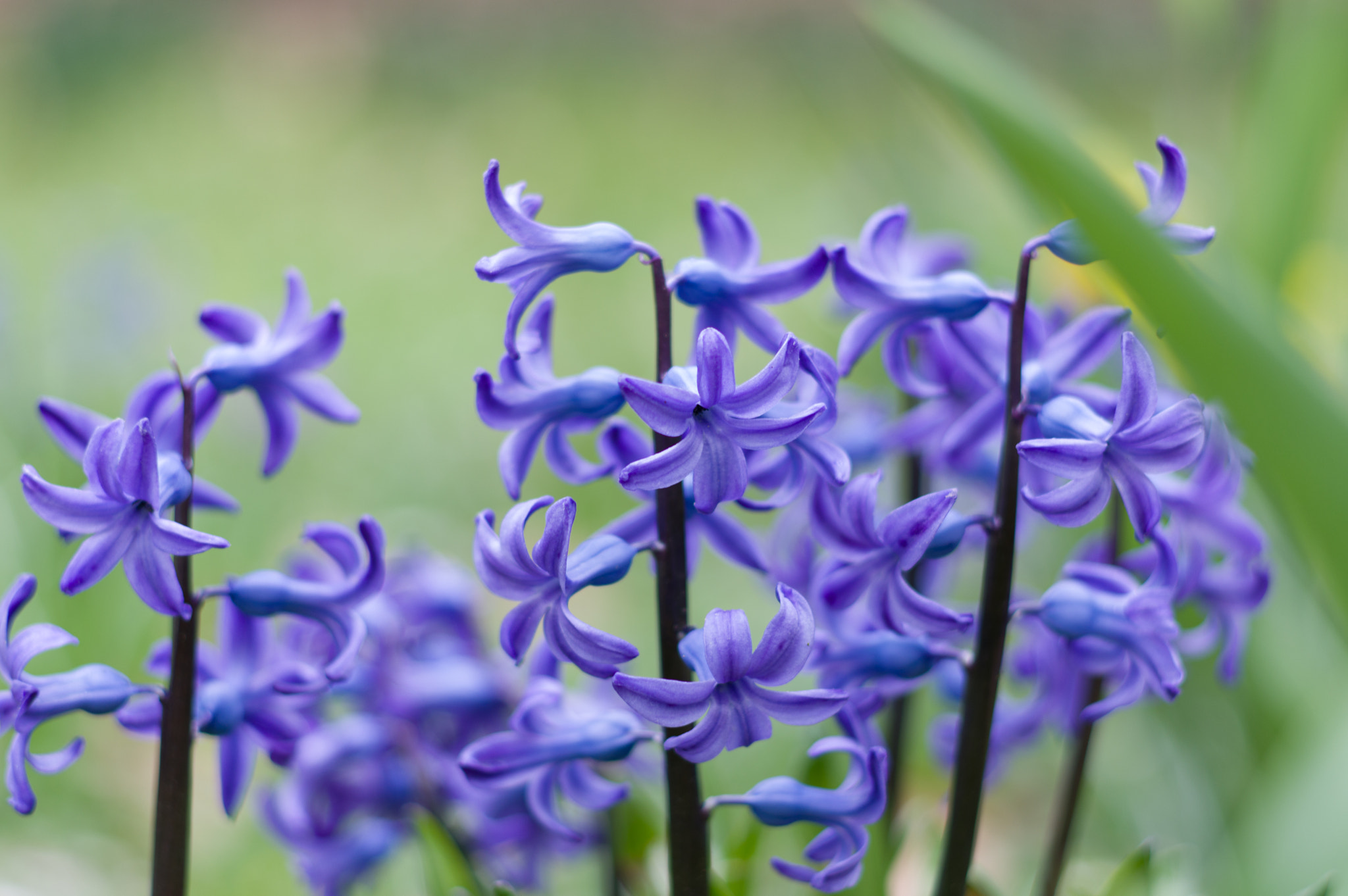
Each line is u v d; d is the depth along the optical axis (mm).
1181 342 680
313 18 4598
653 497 687
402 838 775
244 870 902
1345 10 944
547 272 658
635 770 773
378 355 1888
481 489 1481
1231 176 1047
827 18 4457
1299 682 875
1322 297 1021
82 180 2926
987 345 688
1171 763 999
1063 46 3219
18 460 1376
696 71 4000
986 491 760
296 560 759
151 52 4254
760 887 760
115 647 1121
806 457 664
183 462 668
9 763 658
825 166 2705
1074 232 669
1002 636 677
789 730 984
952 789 685
